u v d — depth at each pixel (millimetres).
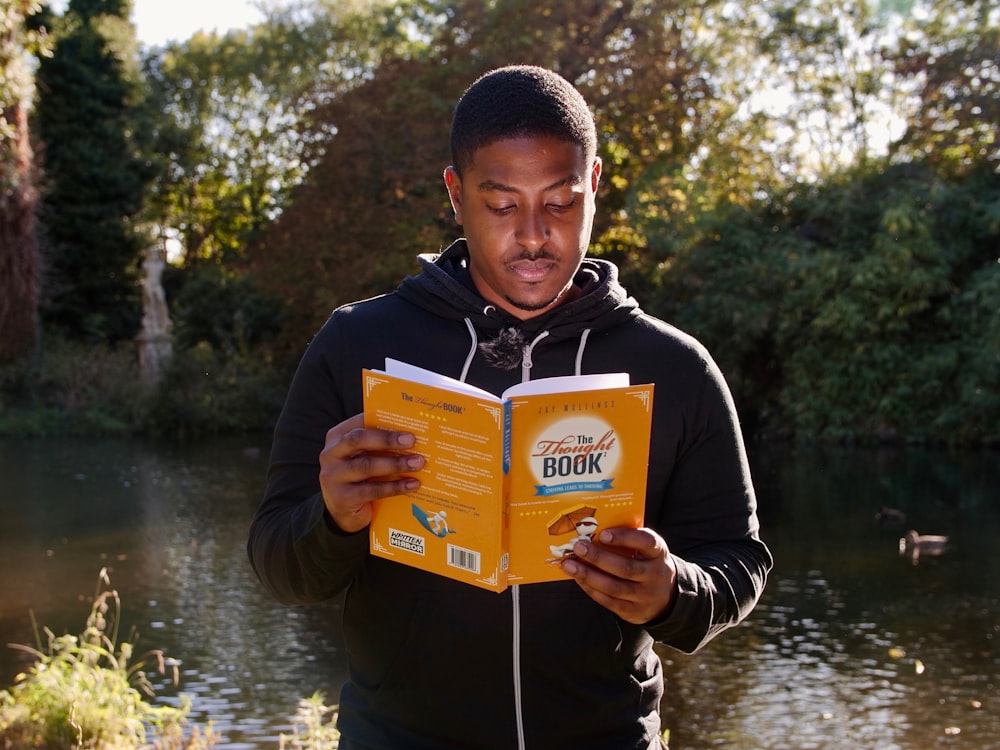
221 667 7395
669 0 20984
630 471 1537
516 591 1666
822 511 13602
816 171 23328
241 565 10758
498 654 1667
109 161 28375
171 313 30156
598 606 1706
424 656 1682
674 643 1657
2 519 13375
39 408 22953
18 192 20219
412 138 21766
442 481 1526
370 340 1821
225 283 26938
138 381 23984
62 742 4551
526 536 1515
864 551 11289
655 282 22203
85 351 25375
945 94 22469
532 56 20203
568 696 1692
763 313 20766
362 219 22469
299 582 1676
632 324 1848
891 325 20094
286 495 1771
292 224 23734
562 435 1504
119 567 10672
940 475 16672
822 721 6461
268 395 24172
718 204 22328
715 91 21922
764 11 23734
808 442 20656
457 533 1525
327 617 8734
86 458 19266
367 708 1730
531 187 1656
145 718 4957
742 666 7586
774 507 13938
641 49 20531
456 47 21484
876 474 16859
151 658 7609
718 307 21062
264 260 24578
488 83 1718
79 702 4672
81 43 28438
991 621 8656
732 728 6379
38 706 4727
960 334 20203
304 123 24031
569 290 1882
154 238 29641
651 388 1531
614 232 22750
